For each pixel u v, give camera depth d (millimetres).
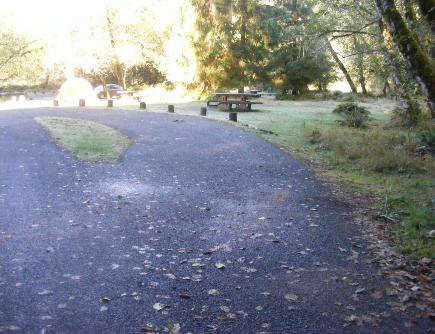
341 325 4098
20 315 4102
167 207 7578
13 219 6688
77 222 6691
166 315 4207
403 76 12383
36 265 5184
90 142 12531
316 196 8438
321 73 31578
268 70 31344
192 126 16234
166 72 32625
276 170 10398
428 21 6516
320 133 14609
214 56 29703
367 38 16062
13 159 10359
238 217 7184
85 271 5090
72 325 3984
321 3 16234
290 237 6355
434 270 5234
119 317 4145
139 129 15219
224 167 10523
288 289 4801
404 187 9078
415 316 4250
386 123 17656
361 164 11070
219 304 4445
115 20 32281
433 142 12250
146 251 5746
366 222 7016
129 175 9523
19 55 33906
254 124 17531
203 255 5680
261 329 4016
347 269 5312
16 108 21969
